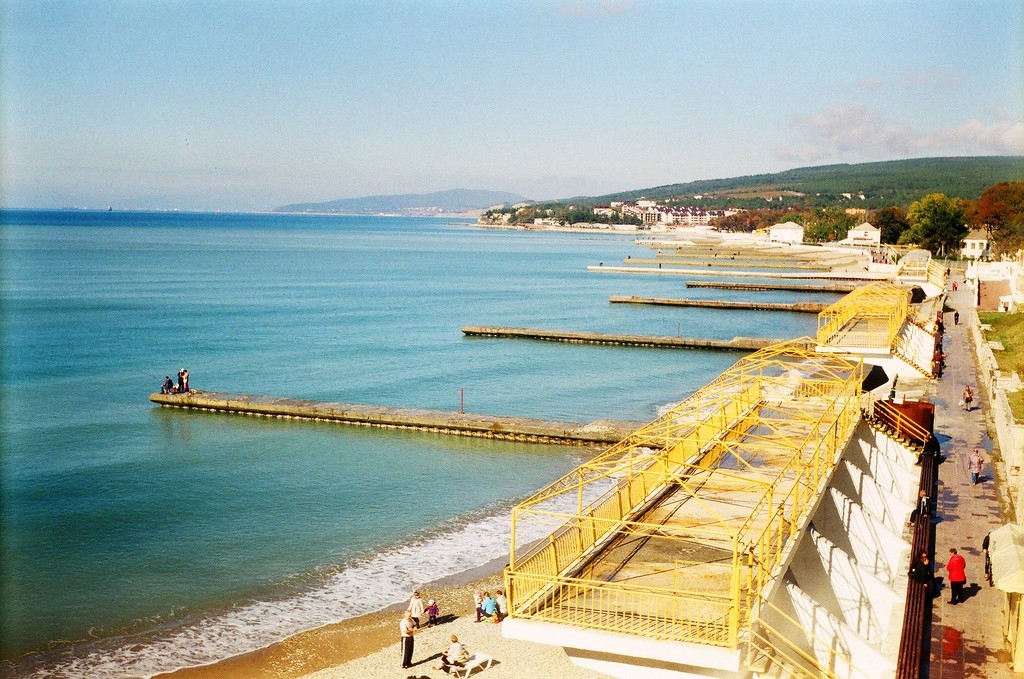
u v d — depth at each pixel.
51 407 66.62
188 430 60.12
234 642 29.95
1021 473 32.09
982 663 23.48
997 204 187.12
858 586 26.98
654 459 27.17
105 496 45.78
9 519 42.03
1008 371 61.16
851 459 38.28
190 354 91.50
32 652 29.03
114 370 82.06
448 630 30.64
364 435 59.25
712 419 34.38
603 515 24.69
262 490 47.09
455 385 76.44
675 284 182.25
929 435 43.34
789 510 26.45
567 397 71.62
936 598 27.66
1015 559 23.75
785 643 22.67
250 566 36.72
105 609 32.44
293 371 82.56
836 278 181.25
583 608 20.11
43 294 147.62
